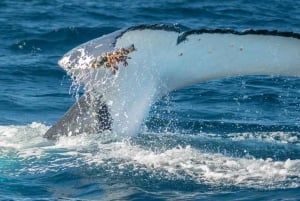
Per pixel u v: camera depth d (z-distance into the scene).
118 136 32.22
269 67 31.33
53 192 29.02
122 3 76.62
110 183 29.16
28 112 41.97
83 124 32.62
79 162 30.66
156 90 32.16
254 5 78.50
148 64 31.50
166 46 31.38
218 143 32.88
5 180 29.89
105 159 30.61
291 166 29.94
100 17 70.12
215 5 77.06
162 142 32.19
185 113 42.03
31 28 63.94
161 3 76.50
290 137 35.03
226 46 31.28
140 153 30.92
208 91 47.72
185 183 28.80
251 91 48.25
